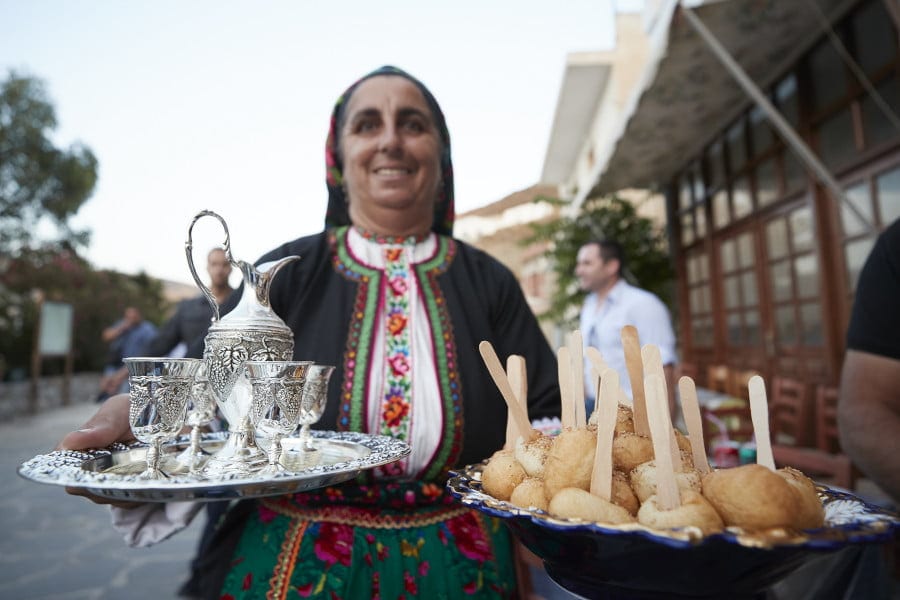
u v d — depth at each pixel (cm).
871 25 386
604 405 70
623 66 1015
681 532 54
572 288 777
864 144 407
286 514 109
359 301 121
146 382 80
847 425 124
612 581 63
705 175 662
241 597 103
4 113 1238
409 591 102
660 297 737
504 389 88
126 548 383
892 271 124
